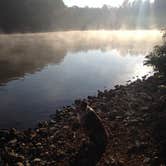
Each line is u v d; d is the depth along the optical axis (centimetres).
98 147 870
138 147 832
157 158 755
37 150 902
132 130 954
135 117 1060
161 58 1368
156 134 882
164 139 837
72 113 1242
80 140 938
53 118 1234
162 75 1409
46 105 1417
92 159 816
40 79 1989
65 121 1155
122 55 3359
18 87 1764
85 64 2662
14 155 854
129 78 1981
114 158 800
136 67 2431
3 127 1147
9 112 1323
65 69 2384
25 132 1067
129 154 809
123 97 1360
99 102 1350
